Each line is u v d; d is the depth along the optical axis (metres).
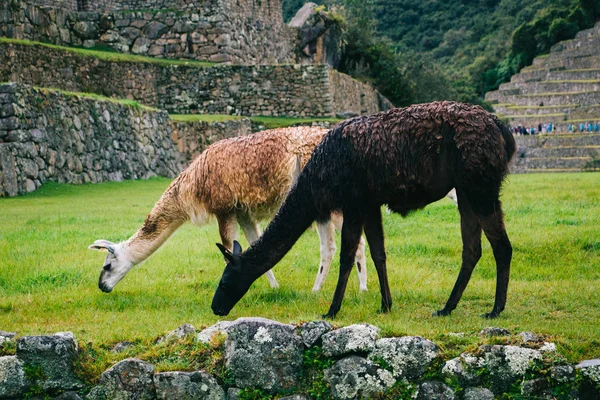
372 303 8.09
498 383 5.90
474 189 7.15
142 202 18.59
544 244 10.88
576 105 73.81
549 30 89.81
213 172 8.96
